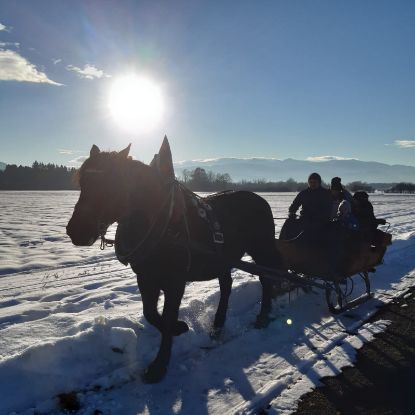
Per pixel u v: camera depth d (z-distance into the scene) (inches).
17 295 281.4
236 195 218.8
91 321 189.8
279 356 181.6
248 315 233.6
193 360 176.4
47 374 147.6
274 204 1440.7
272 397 148.6
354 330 214.7
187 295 271.7
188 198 179.5
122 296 271.1
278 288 260.8
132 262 156.4
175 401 146.2
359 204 288.8
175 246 161.5
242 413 138.3
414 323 225.5
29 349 150.3
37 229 689.0
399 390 155.5
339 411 141.6
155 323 165.2
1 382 139.1
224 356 181.2
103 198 142.6
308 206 280.2
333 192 287.3
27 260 416.8
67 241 557.0
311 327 217.8
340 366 172.1
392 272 350.0
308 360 175.3
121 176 147.2
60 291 286.5
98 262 419.5
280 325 219.3
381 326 218.2
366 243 257.3
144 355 174.6
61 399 141.1
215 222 186.1
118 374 156.7
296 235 279.0
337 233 241.6
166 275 163.0
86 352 161.6
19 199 2064.5
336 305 258.2
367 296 268.4
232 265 192.4
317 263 244.1
